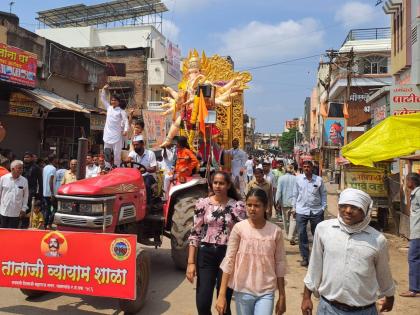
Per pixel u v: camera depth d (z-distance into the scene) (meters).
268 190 8.84
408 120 10.05
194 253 4.22
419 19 13.98
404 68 15.70
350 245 3.04
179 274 6.93
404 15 15.34
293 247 9.45
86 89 18.58
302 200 7.61
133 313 5.13
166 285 6.34
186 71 9.17
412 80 14.45
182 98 8.34
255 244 3.56
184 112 8.15
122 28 33.53
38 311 5.24
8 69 12.19
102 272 4.83
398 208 11.18
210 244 4.15
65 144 15.68
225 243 4.12
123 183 5.74
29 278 5.02
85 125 15.65
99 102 19.73
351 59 29.34
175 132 8.20
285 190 10.24
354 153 10.02
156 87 29.58
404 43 15.30
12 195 7.55
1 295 5.86
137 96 28.64
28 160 10.04
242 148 10.91
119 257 4.79
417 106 13.43
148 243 6.90
